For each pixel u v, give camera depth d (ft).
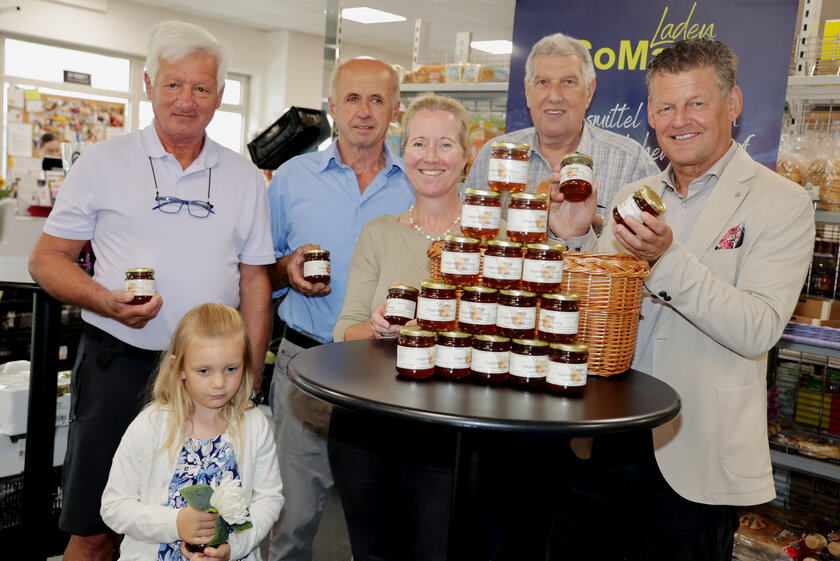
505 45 33.99
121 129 33.60
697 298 5.41
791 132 10.54
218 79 7.23
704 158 6.37
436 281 4.93
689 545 6.35
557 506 7.45
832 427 9.98
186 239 7.10
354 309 6.68
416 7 28.04
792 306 5.75
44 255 6.97
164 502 5.76
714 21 9.20
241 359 5.84
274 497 6.05
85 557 7.25
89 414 6.95
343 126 8.48
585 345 4.59
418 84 12.91
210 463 5.83
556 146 9.98
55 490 9.40
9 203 18.94
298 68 37.91
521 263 4.92
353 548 6.93
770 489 6.12
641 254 5.46
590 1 10.02
